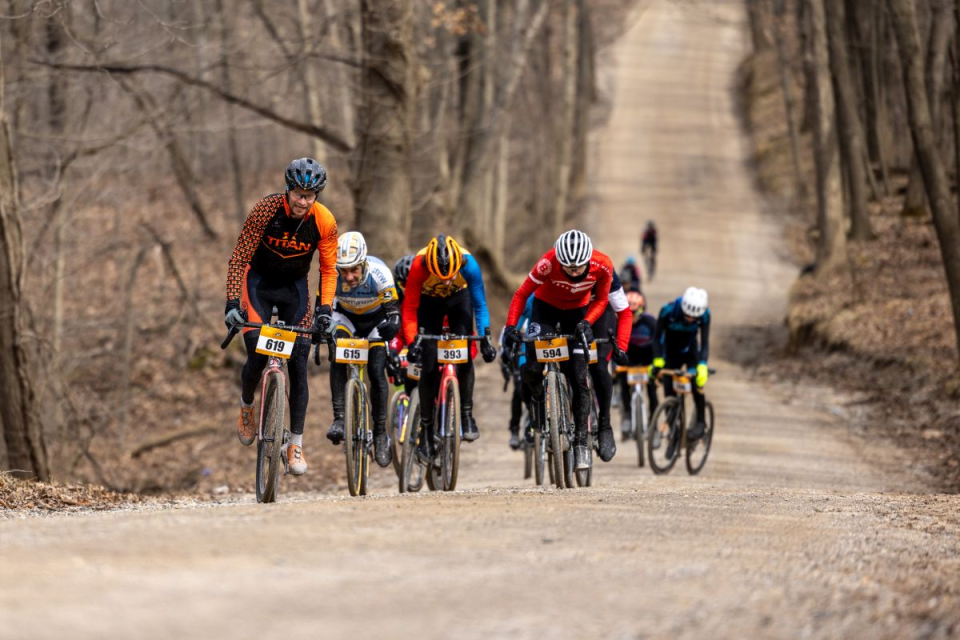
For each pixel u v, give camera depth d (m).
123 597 8.49
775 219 112.25
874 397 47.28
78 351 64.69
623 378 34.12
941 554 13.01
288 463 18.14
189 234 92.06
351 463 21.11
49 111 51.84
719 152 138.50
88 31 50.59
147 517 14.54
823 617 8.80
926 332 54.69
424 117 64.75
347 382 21.34
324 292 17.78
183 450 51.44
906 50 42.38
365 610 8.39
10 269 30.44
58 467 41.72
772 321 76.75
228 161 115.19
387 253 48.91
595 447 23.58
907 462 35.66
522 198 116.25
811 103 77.81
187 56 49.59
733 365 62.69
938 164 42.84
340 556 10.65
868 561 11.96
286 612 8.20
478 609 8.59
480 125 73.12
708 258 99.06
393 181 48.84
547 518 14.42
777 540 13.45
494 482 31.03
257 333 17.50
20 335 30.55
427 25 62.06
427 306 22.14
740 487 25.55
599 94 163.62
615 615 8.57
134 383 62.53
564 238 20.61
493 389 53.56
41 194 50.97
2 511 17.88
